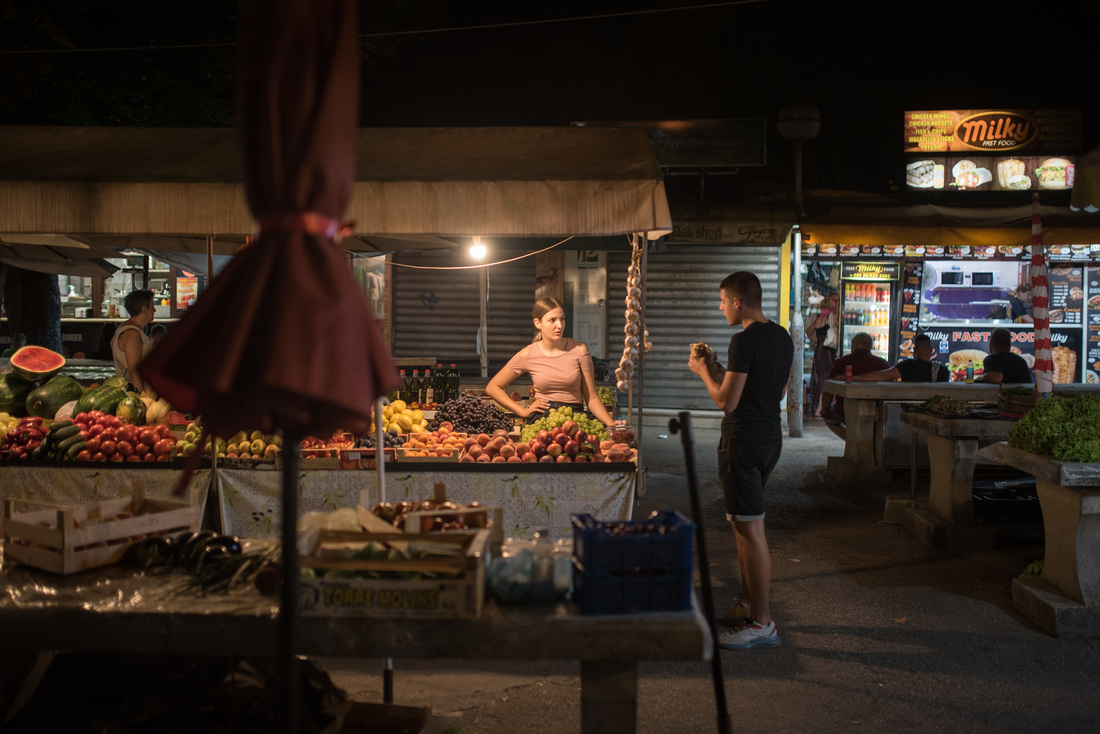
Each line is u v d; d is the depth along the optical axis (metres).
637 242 5.84
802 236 12.98
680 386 13.88
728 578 6.05
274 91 2.08
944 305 15.23
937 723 3.84
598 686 2.52
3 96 10.03
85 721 2.99
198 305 2.10
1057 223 12.76
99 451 5.43
